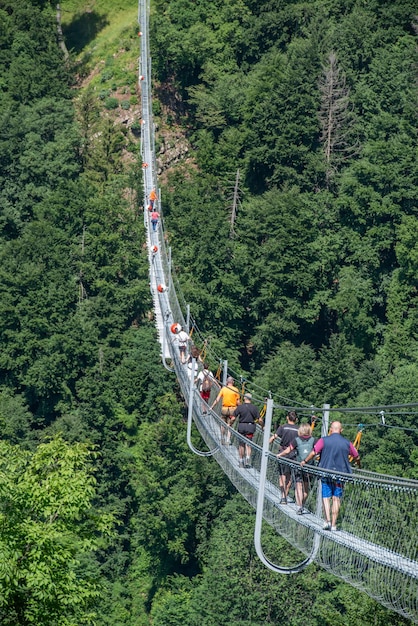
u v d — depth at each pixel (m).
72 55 165.38
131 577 88.25
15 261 119.75
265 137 132.75
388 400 91.50
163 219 121.50
